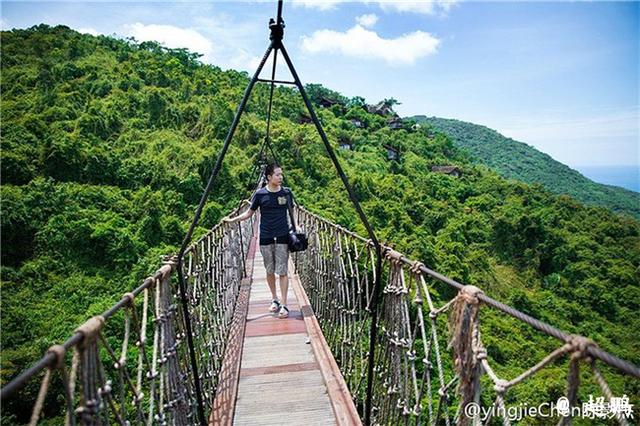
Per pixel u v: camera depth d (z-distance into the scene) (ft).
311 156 110.32
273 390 9.49
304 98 7.58
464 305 4.62
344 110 220.43
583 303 95.35
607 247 123.24
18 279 53.93
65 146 79.61
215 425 8.09
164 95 129.39
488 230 119.75
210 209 73.20
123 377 4.66
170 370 6.46
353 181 102.78
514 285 100.12
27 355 38.04
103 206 72.18
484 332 54.08
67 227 60.80
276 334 12.39
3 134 83.35
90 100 120.06
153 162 89.20
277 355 11.12
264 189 13.02
